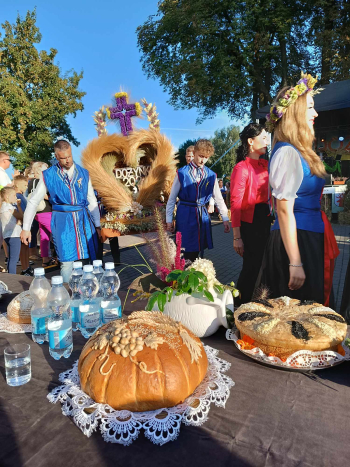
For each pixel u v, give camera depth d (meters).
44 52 23.39
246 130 2.97
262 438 0.87
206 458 0.81
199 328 1.43
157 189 4.32
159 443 0.85
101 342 1.04
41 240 6.09
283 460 0.80
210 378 1.08
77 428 0.92
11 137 21.62
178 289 1.46
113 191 4.20
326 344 1.14
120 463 0.80
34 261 6.82
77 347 1.42
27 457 0.82
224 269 6.37
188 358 1.02
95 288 1.57
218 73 15.61
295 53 16.52
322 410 0.97
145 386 0.92
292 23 14.96
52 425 0.93
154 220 1.67
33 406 1.01
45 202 5.83
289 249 1.76
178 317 1.45
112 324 1.14
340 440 0.86
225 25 15.76
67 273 3.31
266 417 0.94
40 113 22.58
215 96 17.31
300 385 1.09
